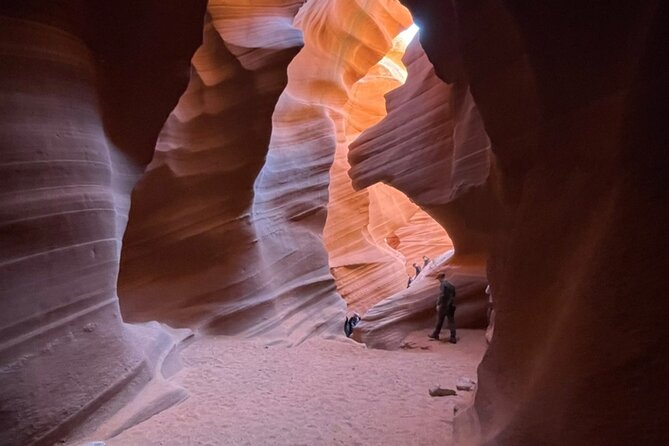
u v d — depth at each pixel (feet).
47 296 13.41
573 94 9.61
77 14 15.55
